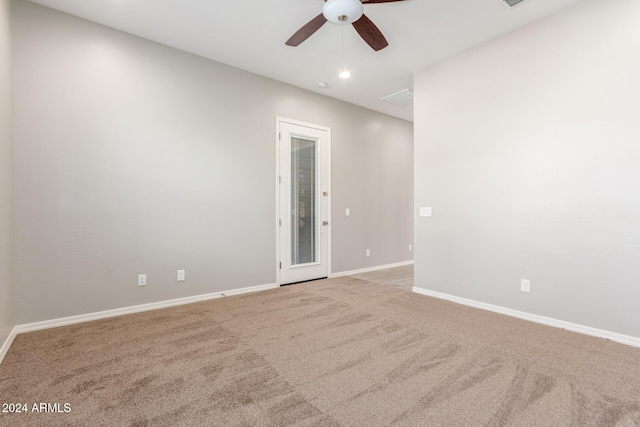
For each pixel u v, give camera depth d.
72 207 2.81
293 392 1.75
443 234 3.63
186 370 1.98
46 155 2.69
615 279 2.45
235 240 3.83
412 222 6.19
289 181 4.37
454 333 2.60
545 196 2.82
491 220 3.20
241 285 3.88
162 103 3.31
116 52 3.04
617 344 2.38
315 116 4.64
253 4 2.67
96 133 2.93
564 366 2.04
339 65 3.78
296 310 3.21
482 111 3.27
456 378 1.89
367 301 3.53
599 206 2.52
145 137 3.20
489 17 2.82
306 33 2.52
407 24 2.93
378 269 5.54
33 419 1.51
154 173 3.25
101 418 1.52
